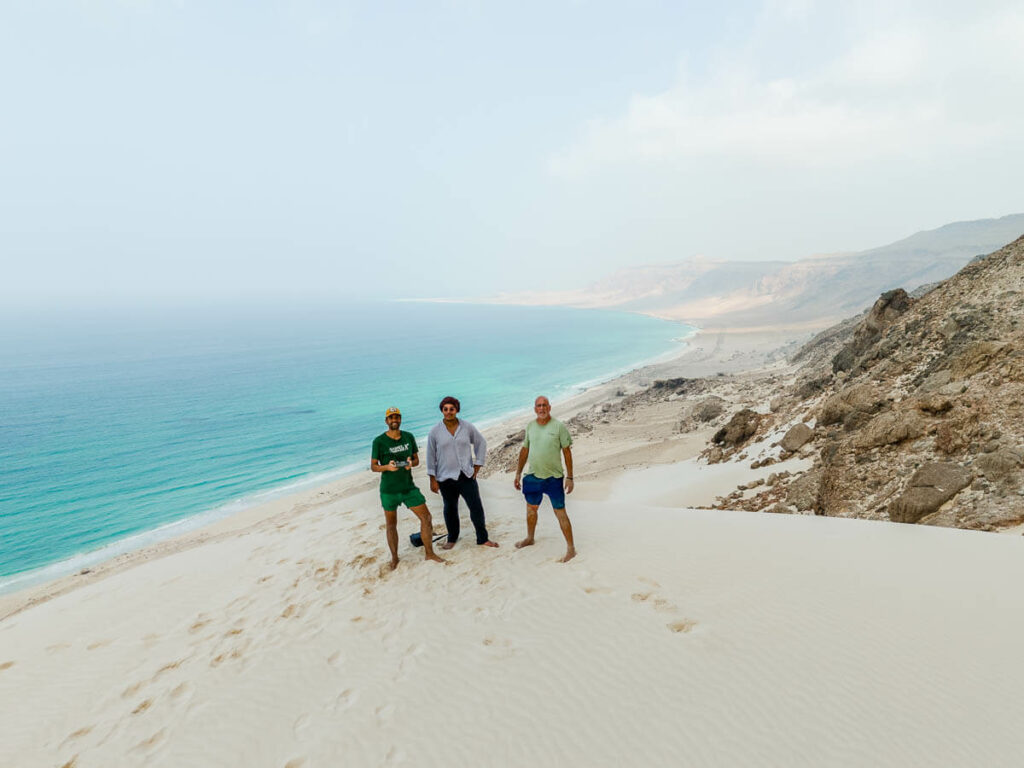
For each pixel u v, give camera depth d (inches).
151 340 6264.8
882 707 155.5
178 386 3248.0
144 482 1544.0
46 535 1178.0
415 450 278.8
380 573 278.5
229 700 191.9
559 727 159.5
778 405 999.0
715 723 154.6
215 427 2244.1
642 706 163.8
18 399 2878.9
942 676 166.2
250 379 3508.9
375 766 153.6
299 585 281.6
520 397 2819.9
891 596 214.4
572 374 3619.6
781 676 171.5
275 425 2273.6
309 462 1733.5
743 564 249.4
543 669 185.6
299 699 187.8
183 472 1637.6
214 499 1396.4
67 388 3208.7
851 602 211.5
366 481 1425.9
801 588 224.7
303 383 3346.5
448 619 224.8
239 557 342.6
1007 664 168.9
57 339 6427.2
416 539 310.0
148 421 2358.5
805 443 671.8
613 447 1332.4
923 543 266.1
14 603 855.1
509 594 237.5
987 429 408.8
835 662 176.1
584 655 190.2
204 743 172.1
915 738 143.3
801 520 316.2
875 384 668.7
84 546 1115.3
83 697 209.6
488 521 340.8
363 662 204.1
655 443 1233.4
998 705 152.1
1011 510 309.1
